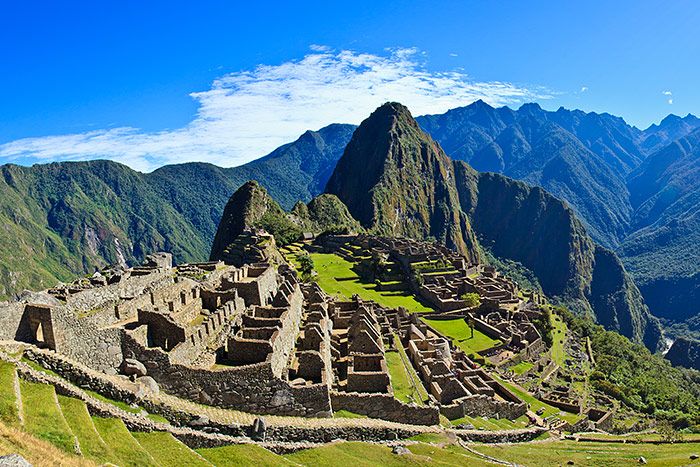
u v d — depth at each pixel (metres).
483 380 63.78
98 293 34.19
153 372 30.61
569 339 141.50
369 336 47.84
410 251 174.25
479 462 35.12
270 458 27.09
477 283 155.88
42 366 25.64
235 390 32.09
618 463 44.91
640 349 193.00
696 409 112.31
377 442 35.16
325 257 192.88
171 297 40.41
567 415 70.06
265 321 41.75
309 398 34.22
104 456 21.84
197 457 24.80
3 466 16.80
